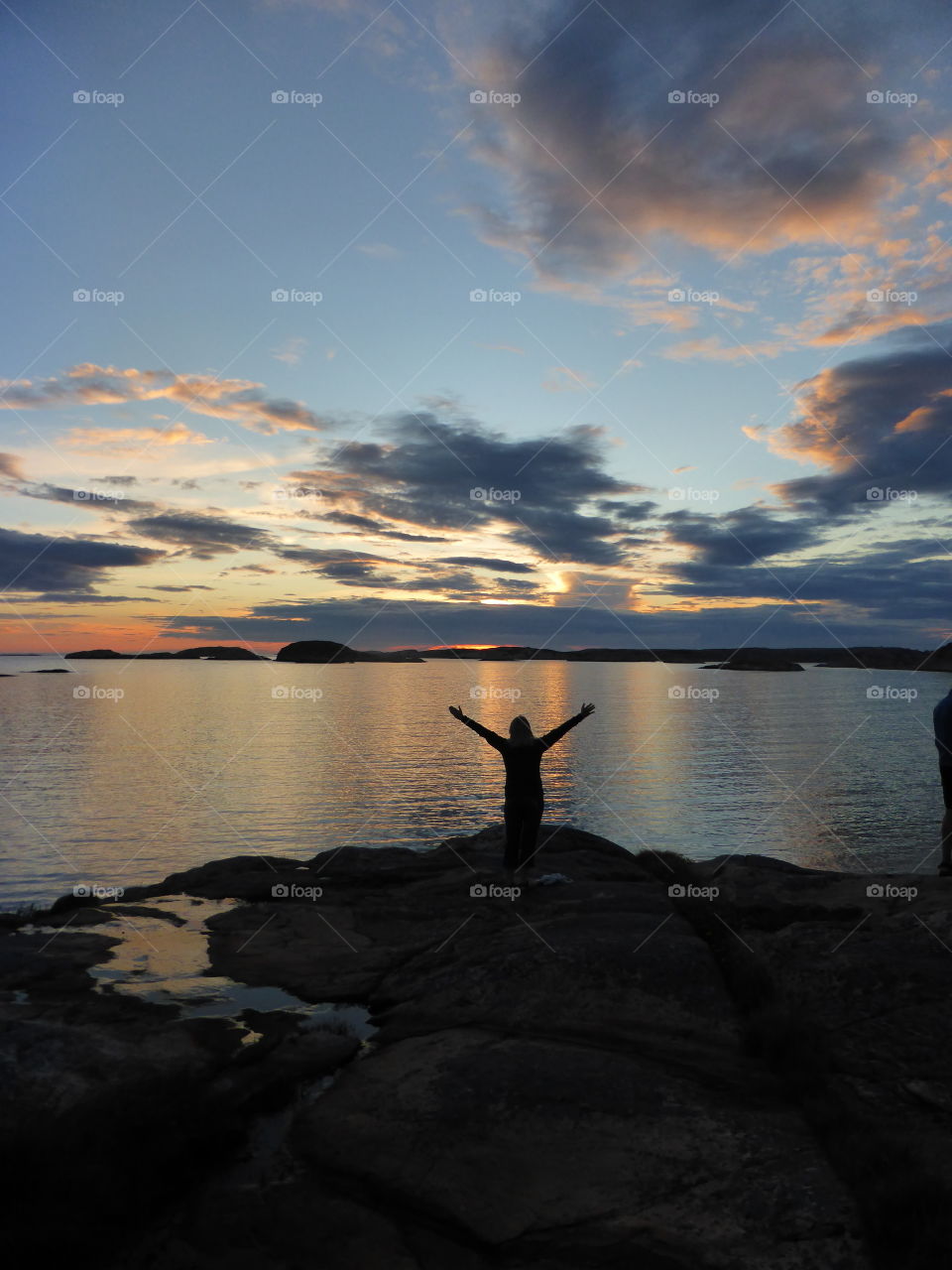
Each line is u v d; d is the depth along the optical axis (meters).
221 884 9.29
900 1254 3.07
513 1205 3.46
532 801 8.45
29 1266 2.98
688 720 138.38
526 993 5.73
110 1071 4.48
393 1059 4.88
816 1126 4.05
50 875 34.09
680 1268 3.06
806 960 6.11
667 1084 4.53
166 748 93.31
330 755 87.00
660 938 6.58
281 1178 3.70
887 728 128.12
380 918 7.82
